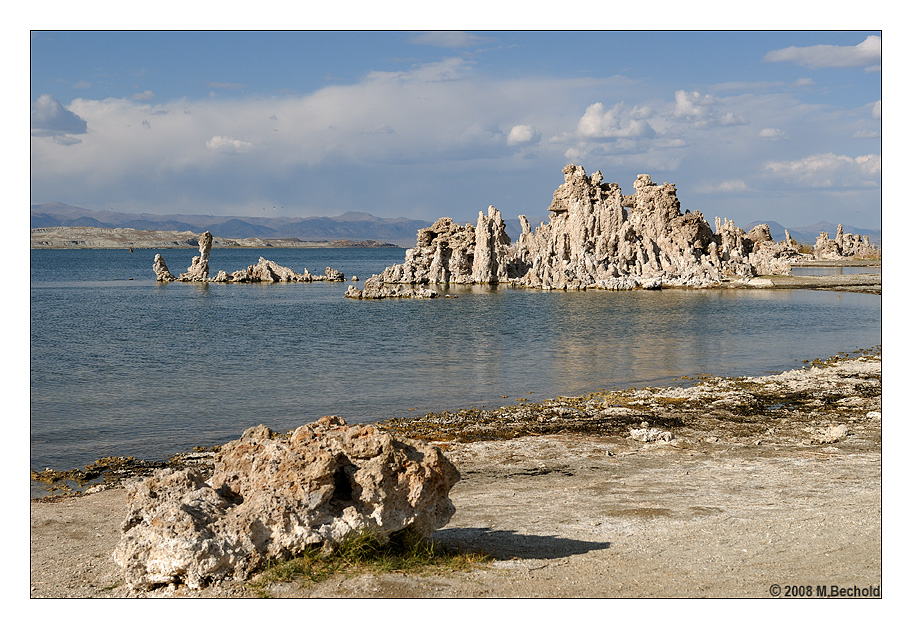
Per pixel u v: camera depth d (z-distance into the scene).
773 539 14.09
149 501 11.70
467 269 129.38
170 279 141.62
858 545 13.53
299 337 58.91
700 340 54.97
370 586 11.15
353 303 93.50
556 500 17.72
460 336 58.75
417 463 12.53
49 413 30.84
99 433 27.48
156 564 11.14
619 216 123.38
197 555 11.02
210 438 26.77
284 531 11.62
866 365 40.31
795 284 115.50
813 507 16.42
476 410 30.67
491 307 85.50
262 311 83.19
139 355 49.03
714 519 15.69
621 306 85.00
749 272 127.19
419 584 11.35
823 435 24.75
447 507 12.95
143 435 27.19
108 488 20.64
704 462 21.78
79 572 13.04
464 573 12.03
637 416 28.80
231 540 11.38
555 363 44.47
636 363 44.25
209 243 143.38
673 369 41.88
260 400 33.53
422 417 29.55
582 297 98.94
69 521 17.23
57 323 70.44
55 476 21.92
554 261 122.25
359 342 55.47
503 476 20.58
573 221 126.19
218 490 12.16
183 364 44.91
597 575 12.12
